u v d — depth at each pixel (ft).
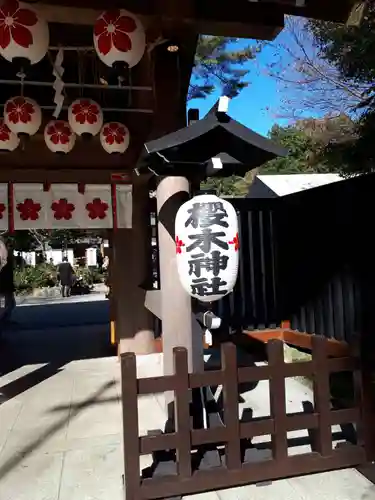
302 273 19.07
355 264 15.33
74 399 15.08
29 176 18.06
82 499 8.76
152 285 20.83
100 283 75.82
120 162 18.85
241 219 20.66
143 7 10.26
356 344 9.71
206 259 9.17
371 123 18.51
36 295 63.05
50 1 9.66
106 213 17.60
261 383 16.30
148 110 15.11
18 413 13.80
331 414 9.46
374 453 9.41
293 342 19.45
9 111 13.07
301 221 18.99
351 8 11.34
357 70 20.61
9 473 9.89
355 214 15.35
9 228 16.71
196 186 11.41
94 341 26.11
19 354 23.00
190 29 11.10
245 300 20.61
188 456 8.71
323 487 9.00
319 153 22.35
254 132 9.23
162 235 11.76
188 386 8.74
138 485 8.43
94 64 17.37
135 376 8.46
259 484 9.11
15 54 9.45
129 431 8.41
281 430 9.21
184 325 11.25
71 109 13.66
